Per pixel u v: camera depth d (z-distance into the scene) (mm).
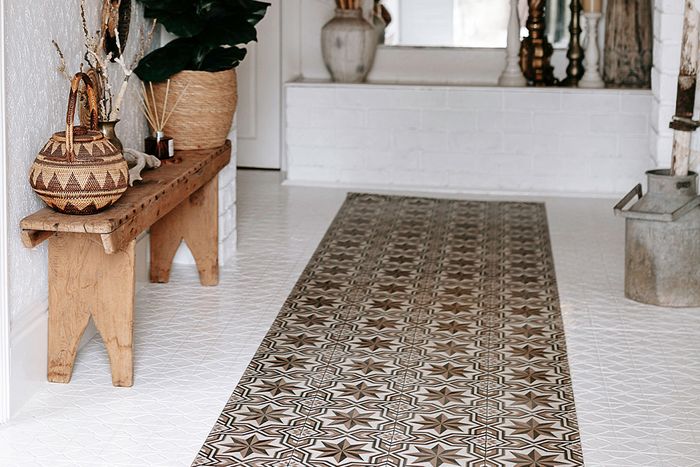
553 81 6621
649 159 6363
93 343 3928
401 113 6504
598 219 5883
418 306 4410
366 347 3947
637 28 6480
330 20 6707
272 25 6918
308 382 3621
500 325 4203
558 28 6652
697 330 4164
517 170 6480
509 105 6410
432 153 6531
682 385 3639
